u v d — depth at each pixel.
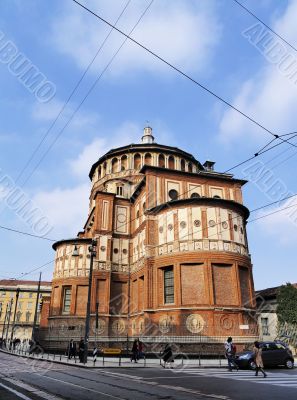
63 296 42.94
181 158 50.84
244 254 34.06
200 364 24.69
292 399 10.44
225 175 43.81
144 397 10.84
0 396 10.55
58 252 45.81
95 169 56.00
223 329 29.84
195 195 40.41
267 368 24.11
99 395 11.09
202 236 32.88
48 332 41.03
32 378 15.70
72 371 19.73
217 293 31.34
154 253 34.91
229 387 13.41
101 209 44.03
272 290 47.78
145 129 57.59
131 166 49.41
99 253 41.97
